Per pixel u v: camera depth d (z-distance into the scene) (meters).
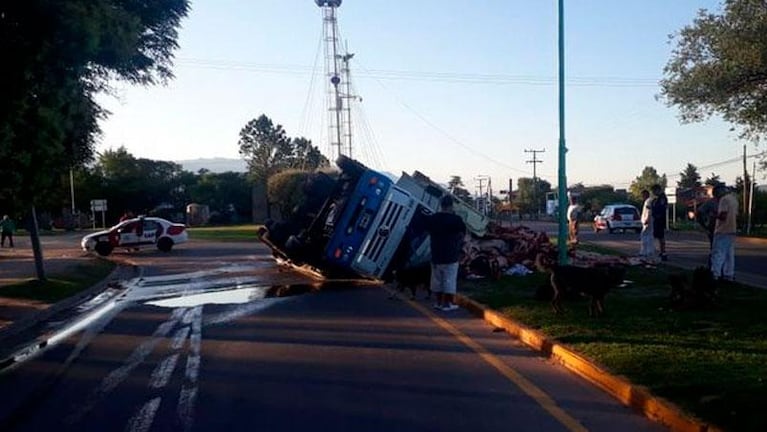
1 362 11.20
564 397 8.06
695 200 52.06
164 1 16.03
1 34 10.84
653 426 6.92
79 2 10.91
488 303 14.37
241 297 18.36
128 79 17.03
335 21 59.78
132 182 87.88
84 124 15.32
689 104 30.09
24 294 18.73
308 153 97.75
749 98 29.58
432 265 14.94
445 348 10.98
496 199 85.50
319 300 17.11
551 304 13.62
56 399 8.69
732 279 15.59
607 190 83.50
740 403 6.70
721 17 29.39
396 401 8.11
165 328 13.79
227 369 9.94
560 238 18.70
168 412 7.91
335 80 59.97
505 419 7.34
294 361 10.33
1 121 11.02
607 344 9.77
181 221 87.06
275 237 23.16
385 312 14.83
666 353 9.01
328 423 7.36
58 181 15.77
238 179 93.25
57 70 11.58
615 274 12.05
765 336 9.97
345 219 19.45
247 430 7.19
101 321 15.08
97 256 33.53
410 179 20.94
